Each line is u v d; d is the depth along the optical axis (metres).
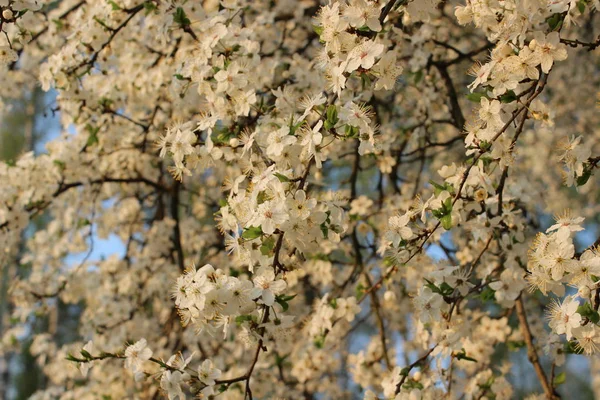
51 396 6.30
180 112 5.00
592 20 6.45
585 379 14.69
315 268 4.62
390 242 2.96
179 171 3.13
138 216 5.99
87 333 5.52
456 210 3.05
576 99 7.66
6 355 10.34
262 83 4.00
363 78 2.65
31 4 3.67
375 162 4.81
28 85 5.81
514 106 2.91
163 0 3.77
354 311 4.01
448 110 5.06
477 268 4.08
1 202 4.50
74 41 4.14
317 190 4.25
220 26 3.46
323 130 2.84
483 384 3.97
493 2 2.75
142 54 4.79
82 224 5.30
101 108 4.64
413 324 4.05
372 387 4.94
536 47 2.64
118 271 5.79
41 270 5.83
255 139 3.03
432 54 4.75
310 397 5.89
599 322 2.35
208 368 2.81
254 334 2.63
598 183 9.04
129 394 5.52
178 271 5.54
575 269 2.38
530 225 4.59
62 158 4.86
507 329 4.42
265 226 2.51
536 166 7.96
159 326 5.93
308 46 5.29
